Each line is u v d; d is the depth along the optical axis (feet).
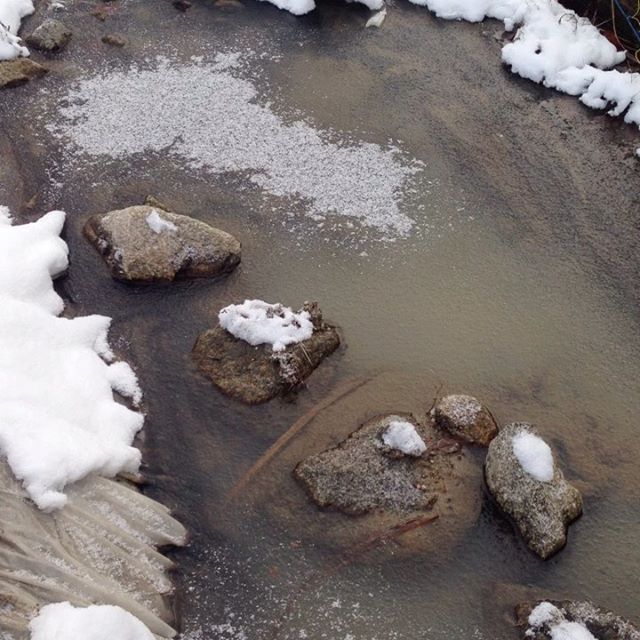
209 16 12.55
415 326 9.38
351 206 10.31
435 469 8.43
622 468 8.55
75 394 8.55
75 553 7.70
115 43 12.02
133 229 9.59
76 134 10.85
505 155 10.93
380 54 12.12
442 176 10.66
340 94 11.53
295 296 9.55
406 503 8.25
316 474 8.32
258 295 9.54
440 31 12.51
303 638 7.68
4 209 10.09
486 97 11.62
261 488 8.35
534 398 8.96
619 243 10.14
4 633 7.18
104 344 9.11
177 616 7.77
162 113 11.14
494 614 7.81
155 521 8.08
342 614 7.79
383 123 11.20
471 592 7.91
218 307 9.44
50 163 10.55
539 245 10.09
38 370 8.61
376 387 8.95
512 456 8.20
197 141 10.85
